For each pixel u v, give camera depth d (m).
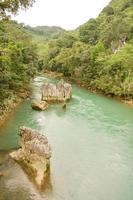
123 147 34.84
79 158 30.34
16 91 55.94
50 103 57.97
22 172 24.20
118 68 78.19
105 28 134.25
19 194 21.61
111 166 29.16
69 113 50.38
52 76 117.38
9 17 26.77
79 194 23.33
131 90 68.38
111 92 74.44
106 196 23.50
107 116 50.19
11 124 38.88
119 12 152.12
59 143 34.25
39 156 25.42
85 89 85.75
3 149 28.81
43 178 23.94
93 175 26.84
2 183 22.47
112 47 110.94
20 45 64.69
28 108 49.88
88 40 147.25
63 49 131.50
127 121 47.50
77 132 39.41
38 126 40.09
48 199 21.77
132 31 114.69
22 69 58.22
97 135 38.75
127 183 25.89
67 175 26.23
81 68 94.81
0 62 40.84
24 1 25.83
